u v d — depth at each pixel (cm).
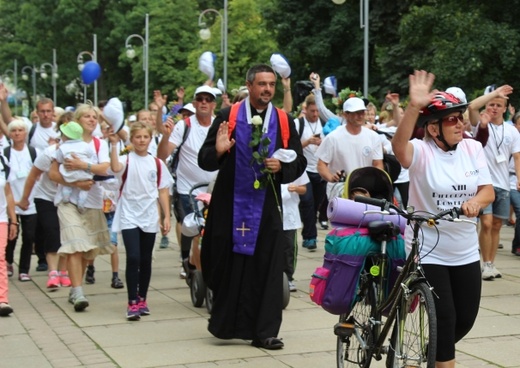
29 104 8206
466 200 622
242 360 784
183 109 1430
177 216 1181
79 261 1041
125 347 838
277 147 831
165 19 6003
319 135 1476
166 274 1282
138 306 971
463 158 627
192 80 5459
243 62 4700
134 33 7069
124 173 969
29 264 1270
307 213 1469
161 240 1561
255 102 834
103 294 1134
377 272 657
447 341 608
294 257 1105
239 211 830
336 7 4228
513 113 1744
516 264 1305
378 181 738
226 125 812
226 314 839
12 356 812
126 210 967
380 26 3962
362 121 1063
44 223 1173
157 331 907
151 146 1551
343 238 673
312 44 4325
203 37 3488
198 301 1023
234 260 838
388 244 668
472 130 1206
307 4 4388
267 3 4741
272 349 820
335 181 1052
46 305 1063
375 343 650
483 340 841
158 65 5984
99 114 1425
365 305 680
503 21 2825
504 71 2752
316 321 939
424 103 593
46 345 854
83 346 845
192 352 815
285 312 988
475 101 809
